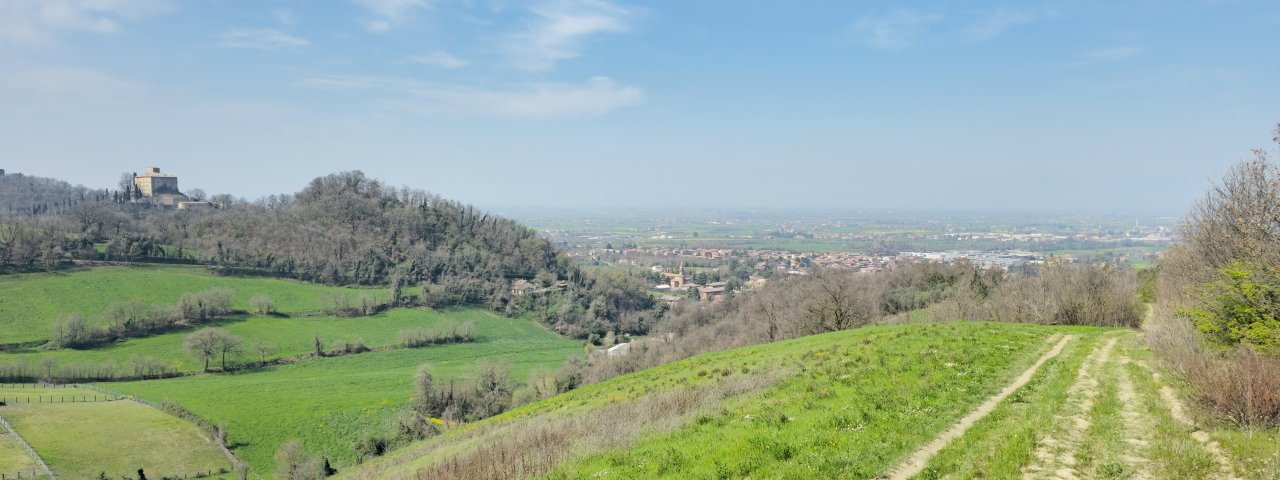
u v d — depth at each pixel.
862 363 28.16
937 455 14.24
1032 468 13.22
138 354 109.19
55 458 59.66
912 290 98.62
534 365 121.62
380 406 87.75
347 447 74.12
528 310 173.25
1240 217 31.45
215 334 109.44
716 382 31.03
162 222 189.88
